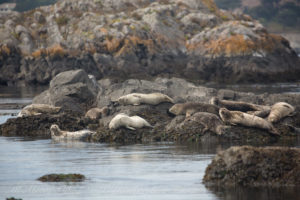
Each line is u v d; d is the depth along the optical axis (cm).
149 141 5909
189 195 3256
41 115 7275
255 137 5731
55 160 4709
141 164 4381
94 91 9838
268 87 17700
